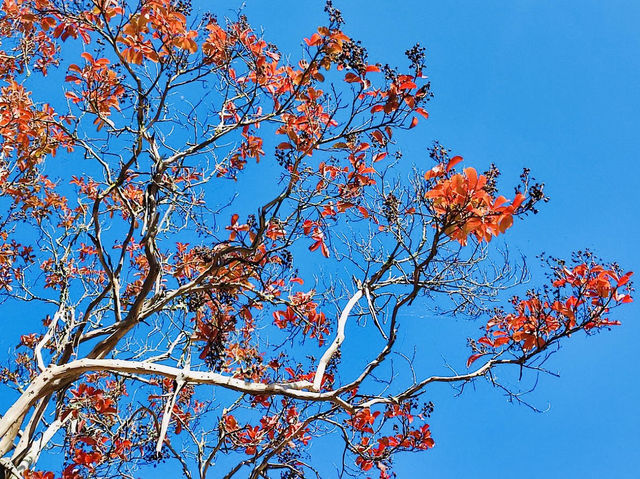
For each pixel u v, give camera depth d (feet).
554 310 19.52
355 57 19.56
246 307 22.45
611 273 19.03
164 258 26.32
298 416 26.43
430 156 18.11
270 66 23.08
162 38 22.53
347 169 22.20
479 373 18.58
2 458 16.79
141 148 21.95
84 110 23.91
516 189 16.06
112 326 21.76
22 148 27.20
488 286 21.11
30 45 29.60
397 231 20.06
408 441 22.84
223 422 25.63
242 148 27.04
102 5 21.72
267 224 20.88
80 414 24.97
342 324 19.33
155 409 27.63
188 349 22.47
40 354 22.03
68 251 27.84
